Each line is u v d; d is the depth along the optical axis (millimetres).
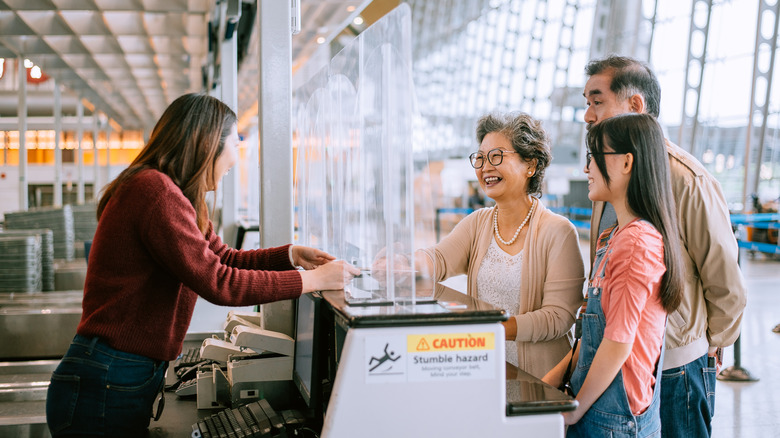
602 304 1503
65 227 7227
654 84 1977
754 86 15031
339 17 5828
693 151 16469
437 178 22688
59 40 7023
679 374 1829
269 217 2146
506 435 1233
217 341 2051
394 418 1191
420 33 29719
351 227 1690
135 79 9602
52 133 18641
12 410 2584
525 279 1890
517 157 1906
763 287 9039
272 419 1629
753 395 4387
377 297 1416
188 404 1973
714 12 16047
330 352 1550
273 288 1509
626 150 1499
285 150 2152
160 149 1603
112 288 1514
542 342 1829
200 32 6113
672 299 1485
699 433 1862
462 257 2148
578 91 22203
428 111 29375
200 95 1654
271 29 2141
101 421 1504
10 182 18750
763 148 14867
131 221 1497
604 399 1465
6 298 4102
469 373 1219
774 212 13117
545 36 23922
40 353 3549
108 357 1505
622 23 19438
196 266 1481
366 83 1495
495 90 26188
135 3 5164
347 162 1694
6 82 16922
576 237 1874
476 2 27250
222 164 1711
